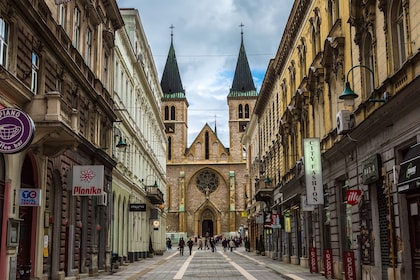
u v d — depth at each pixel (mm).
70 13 26109
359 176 21812
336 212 25953
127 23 46438
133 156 46625
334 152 24969
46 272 22781
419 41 15555
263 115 59188
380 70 19141
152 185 58969
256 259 49031
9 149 15672
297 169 33031
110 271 32625
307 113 33094
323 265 27906
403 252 17000
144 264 42062
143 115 53469
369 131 19734
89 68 29344
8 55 18344
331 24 27219
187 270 34156
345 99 18781
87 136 28906
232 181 101438
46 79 22000
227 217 101312
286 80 41844
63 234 24812
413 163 15258
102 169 24750
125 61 41812
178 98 106500
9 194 18031
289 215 39250
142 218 52375
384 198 19156
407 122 16375
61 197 24500
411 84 14891
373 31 19734
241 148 103750
